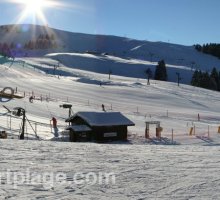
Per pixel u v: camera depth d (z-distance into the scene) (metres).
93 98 77.38
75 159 11.77
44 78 110.44
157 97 85.88
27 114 50.41
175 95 91.94
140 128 47.88
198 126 51.91
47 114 52.47
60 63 178.88
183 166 10.95
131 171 9.91
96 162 11.29
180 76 183.88
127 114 59.53
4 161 10.80
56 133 40.44
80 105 65.62
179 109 71.94
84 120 40.00
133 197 7.17
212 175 9.55
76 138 38.81
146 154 13.73
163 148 16.47
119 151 14.52
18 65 137.38
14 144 15.25
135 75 180.88
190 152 14.81
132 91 91.44
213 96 100.19
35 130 39.53
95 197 7.09
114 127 40.19
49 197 6.95
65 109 58.53
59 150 13.95
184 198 7.17
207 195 7.43
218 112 73.94
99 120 40.03
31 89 84.00
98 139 39.47
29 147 14.45
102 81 110.88
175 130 47.50
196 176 9.38
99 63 191.25
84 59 194.75
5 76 105.50
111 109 64.31
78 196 7.12
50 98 71.62
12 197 6.82
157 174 9.57
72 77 123.69
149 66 191.62
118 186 8.06
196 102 84.56
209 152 14.91
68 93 82.00
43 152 13.13
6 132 35.75
